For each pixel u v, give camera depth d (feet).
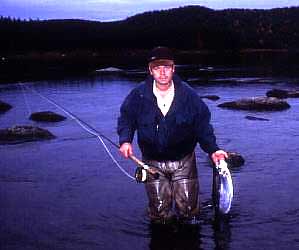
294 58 186.60
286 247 18.30
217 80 100.73
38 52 231.91
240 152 33.55
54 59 216.54
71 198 24.29
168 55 18.56
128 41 259.80
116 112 56.80
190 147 20.21
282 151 33.63
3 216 21.91
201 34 263.08
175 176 20.30
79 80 110.42
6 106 60.44
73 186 26.25
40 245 18.90
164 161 20.20
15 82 105.91
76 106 63.36
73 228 20.52
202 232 19.77
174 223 20.66
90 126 45.11
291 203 22.90
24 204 23.45
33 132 39.86
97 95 77.61
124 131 19.65
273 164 29.99
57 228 20.53
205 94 74.54
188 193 20.33
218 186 20.38
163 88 19.01
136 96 19.42
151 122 19.38
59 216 21.88
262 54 225.56
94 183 26.73
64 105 64.54
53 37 246.06
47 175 28.53
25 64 183.62
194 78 107.14
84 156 33.22
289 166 29.45
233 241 18.90
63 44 244.22
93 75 126.31
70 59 216.33
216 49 257.75
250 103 55.72
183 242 18.94
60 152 34.55
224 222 20.67
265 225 20.39
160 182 20.29
